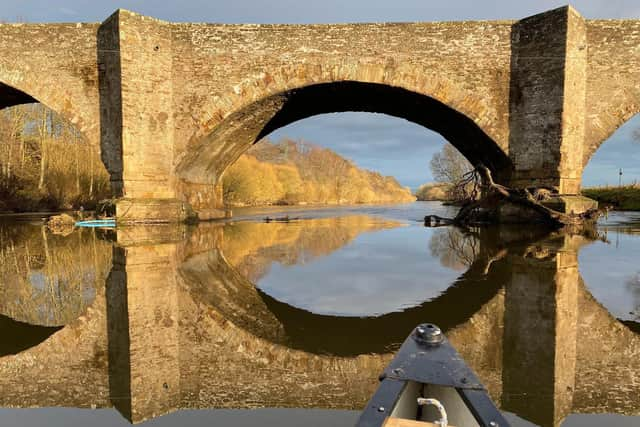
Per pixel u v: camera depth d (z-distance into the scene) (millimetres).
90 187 30578
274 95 15039
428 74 14602
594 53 14289
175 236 12234
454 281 6414
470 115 14609
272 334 4309
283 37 14711
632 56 14227
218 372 3465
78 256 8852
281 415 2799
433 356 2625
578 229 13320
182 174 16203
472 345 3959
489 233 12711
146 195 14594
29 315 4902
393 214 25797
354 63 14664
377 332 4297
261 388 3191
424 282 6391
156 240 11383
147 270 7391
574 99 13742
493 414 2014
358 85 15164
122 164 14078
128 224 14219
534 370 3457
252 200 46531
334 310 5055
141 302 5430
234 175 42625
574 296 5508
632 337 4152
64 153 29797
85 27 14688
